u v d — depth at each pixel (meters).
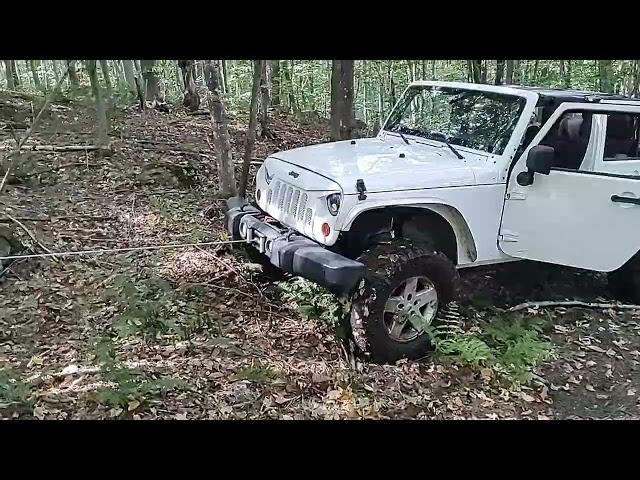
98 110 8.55
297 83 16.86
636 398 4.22
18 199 6.80
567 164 5.01
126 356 4.20
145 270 5.36
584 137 5.03
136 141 9.49
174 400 3.77
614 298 5.73
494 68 12.75
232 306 5.04
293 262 4.23
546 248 4.88
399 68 14.46
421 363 4.41
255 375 4.05
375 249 4.36
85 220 6.61
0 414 3.53
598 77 13.09
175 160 8.70
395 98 13.66
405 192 4.28
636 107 5.12
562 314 5.35
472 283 5.74
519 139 4.73
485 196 4.61
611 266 5.05
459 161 4.76
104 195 7.38
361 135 9.49
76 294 5.07
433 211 4.55
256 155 9.87
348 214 4.11
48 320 4.70
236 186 6.97
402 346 4.39
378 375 4.23
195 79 13.22
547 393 4.21
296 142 11.55
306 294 5.07
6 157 7.48
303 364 4.29
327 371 4.21
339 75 7.25
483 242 4.70
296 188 4.53
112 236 6.27
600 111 4.97
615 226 4.93
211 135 10.77
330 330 4.74
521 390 4.20
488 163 4.72
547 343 4.58
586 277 6.19
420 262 4.34
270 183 4.89
